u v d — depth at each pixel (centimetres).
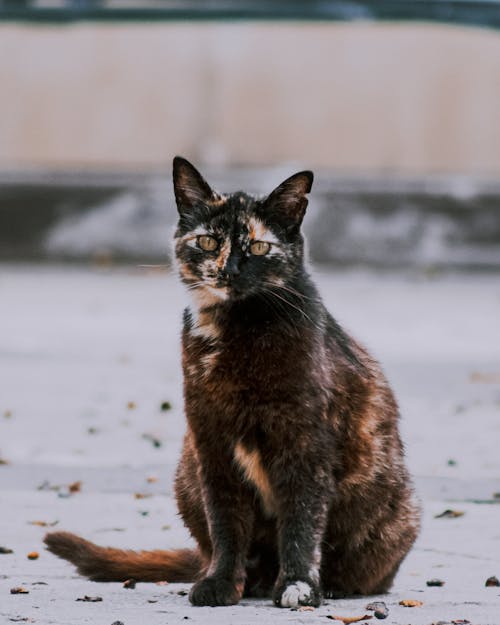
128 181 3084
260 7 3117
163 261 3047
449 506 937
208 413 672
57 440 1188
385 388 705
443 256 3039
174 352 1755
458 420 1297
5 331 1955
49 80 3159
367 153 3159
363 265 3041
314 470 661
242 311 676
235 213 703
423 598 673
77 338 1886
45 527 859
